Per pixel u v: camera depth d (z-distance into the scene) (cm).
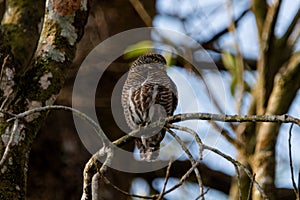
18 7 1020
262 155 1106
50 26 866
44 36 864
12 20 1005
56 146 1392
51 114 1396
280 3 1183
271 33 1197
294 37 1216
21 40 984
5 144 786
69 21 869
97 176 677
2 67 825
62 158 1389
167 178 629
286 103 1155
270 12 1202
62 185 1380
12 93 821
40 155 1381
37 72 838
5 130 791
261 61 1198
